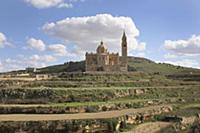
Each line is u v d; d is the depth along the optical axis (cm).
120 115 15000
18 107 14938
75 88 19562
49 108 14925
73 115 14400
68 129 12606
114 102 17925
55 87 19938
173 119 16750
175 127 15212
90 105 16100
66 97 17600
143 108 18075
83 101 17725
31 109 14812
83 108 15550
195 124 15488
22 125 12425
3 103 16838
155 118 16825
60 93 17800
